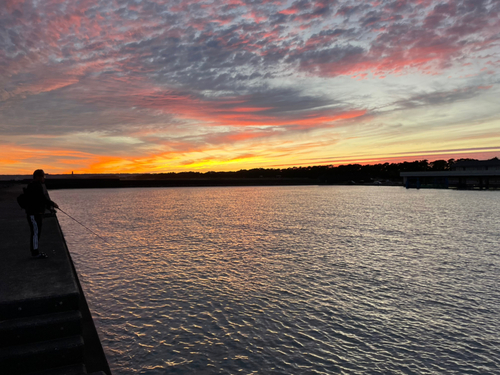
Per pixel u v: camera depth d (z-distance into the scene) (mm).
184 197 94062
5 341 4348
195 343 9219
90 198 86750
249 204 64938
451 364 8258
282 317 10906
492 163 111938
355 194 104625
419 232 28641
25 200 6957
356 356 8633
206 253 20281
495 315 11016
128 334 9695
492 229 30125
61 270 6180
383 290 13484
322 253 20312
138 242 24000
